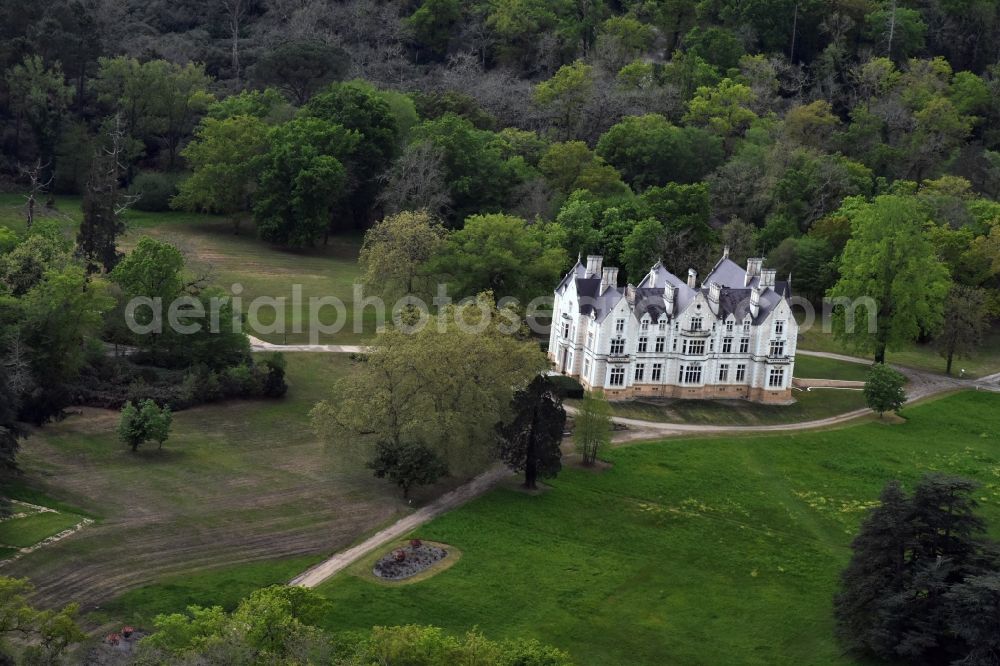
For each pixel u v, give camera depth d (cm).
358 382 15112
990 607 10806
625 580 13312
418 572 12925
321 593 12250
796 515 15438
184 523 13412
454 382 14950
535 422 15188
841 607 12231
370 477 15300
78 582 11850
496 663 9750
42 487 13775
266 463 15412
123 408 15512
